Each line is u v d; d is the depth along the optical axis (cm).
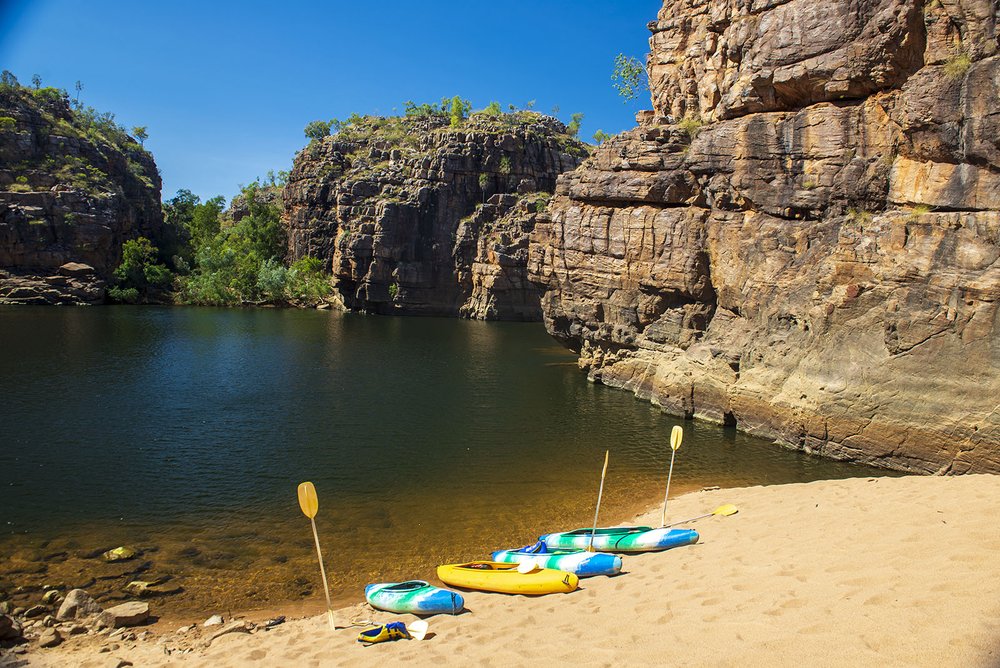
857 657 687
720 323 3603
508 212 11106
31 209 10238
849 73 2900
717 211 3603
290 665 1009
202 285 11750
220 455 2800
